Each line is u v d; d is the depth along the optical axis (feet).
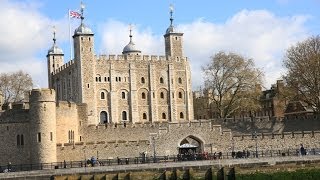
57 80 468.75
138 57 436.35
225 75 392.47
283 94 354.54
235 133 339.57
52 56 485.56
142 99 434.71
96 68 422.00
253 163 255.50
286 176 238.89
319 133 311.88
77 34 420.36
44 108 272.10
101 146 282.36
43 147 269.85
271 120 345.51
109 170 244.22
